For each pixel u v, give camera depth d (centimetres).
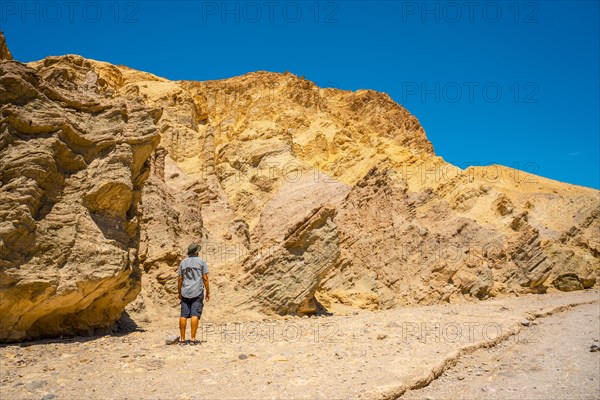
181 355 870
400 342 1080
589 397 756
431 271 2605
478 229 3547
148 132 1209
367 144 5084
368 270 2489
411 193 3838
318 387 688
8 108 982
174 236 1859
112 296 1159
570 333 1402
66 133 1075
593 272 3725
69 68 2675
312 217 1764
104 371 748
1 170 952
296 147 4419
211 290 1698
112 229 1139
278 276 1712
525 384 822
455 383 807
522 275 3241
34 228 970
